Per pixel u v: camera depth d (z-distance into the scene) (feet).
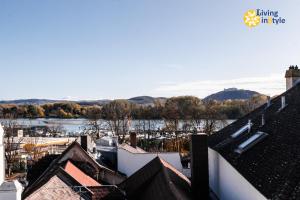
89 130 388.57
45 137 342.85
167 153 129.70
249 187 58.65
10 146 213.87
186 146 248.52
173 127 338.95
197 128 343.87
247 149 69.26
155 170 82.33
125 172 131.44
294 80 98.32
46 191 61.36
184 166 147.74
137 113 450.71
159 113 431.43
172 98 421.59
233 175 70.08
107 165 143.54
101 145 198.49
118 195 75.87
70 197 63.31
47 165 127.95
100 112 451.94
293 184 45.01
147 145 264.52
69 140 286.25
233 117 428.56
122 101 450.30
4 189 44.96
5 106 640.99
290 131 60.80
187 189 76.33
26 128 416.46
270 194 47.26
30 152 241.76
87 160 105.70
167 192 60.64
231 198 71.92
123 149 133.90
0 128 56.85
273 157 57.16
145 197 72.33
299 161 48.49
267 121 75.05
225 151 78.84
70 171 88.48
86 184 85.66
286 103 77.46
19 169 212.64
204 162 78.02
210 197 86.58
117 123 388.37
